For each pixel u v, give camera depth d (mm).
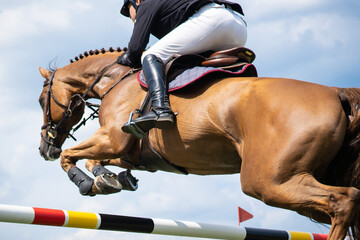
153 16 8125
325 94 6391
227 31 7832
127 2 9125
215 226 7719
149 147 8008
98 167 8688
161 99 7449
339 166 6309
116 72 9016
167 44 7871
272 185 6293
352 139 6199
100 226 7039
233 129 6922
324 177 6512
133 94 8266
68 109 9898
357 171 6129
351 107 6262
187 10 7820
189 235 7562
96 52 9766
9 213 6312
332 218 5961
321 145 6109
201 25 7746
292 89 6535
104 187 8297
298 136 6164
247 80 7055
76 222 6840
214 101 7113
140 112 7863
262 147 6441
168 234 7504
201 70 7527
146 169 8906
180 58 7742
